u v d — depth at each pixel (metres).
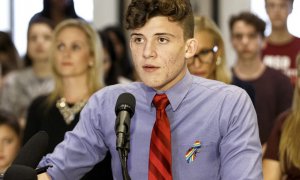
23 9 12.54
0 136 6.71
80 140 4.03
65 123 5.95
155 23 3.65
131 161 3.92
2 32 9.06
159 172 3.76
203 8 11.52
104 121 4.03
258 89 7.70
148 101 3.94
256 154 3.76
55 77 6.20
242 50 7.84
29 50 8.55
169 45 3.69
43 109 6.10
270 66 8.68
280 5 8.74
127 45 9.80
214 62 5.63
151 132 3.90
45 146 3.71
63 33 6.21
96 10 12.03
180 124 3.90
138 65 3.71
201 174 3.85
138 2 3.68
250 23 7.85
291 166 5.72
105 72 8.20
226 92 3.92
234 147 3.78
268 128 7.45
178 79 3.91
